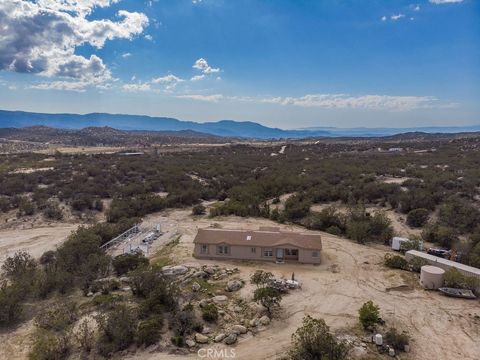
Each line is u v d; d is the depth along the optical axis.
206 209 71.81
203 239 44.56
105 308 31.16
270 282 36.31
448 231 50.16
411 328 29.62
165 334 27.25
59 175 85.94
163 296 31.05
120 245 49.50
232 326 28.88
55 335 27.77
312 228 58.56
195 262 42.62
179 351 25.73
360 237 51.81
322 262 43.62
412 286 37.38
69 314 30.17
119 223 58.47
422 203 60.53
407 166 96.38
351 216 58.62
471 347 27.30
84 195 71.31
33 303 34.03
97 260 40.09
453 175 74.81
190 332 27.75
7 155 126.00
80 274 38.47
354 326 29.58
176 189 81.62
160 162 110.81
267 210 66.31
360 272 40.81
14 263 42.56
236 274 39.44
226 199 79.88
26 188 76.12
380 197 69.44
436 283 36.50
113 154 136.38
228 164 111.31
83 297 34.34
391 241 51.03
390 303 33.66
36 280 37.09
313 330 25.02
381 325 29.73
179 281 36.75
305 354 24.09
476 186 67.25
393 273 40.56
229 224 60.44
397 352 26.42
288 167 102.62
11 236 56.50
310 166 100.94
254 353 25.75
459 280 36.09
